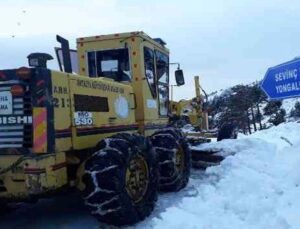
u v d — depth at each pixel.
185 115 11.88
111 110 6.66
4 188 5.37
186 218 5.74
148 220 6.03
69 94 5.70
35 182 5.18
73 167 5.94
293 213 5.51
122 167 5.54
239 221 5.59
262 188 6.72
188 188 7.91
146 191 6.18
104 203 5.45
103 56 7.98
